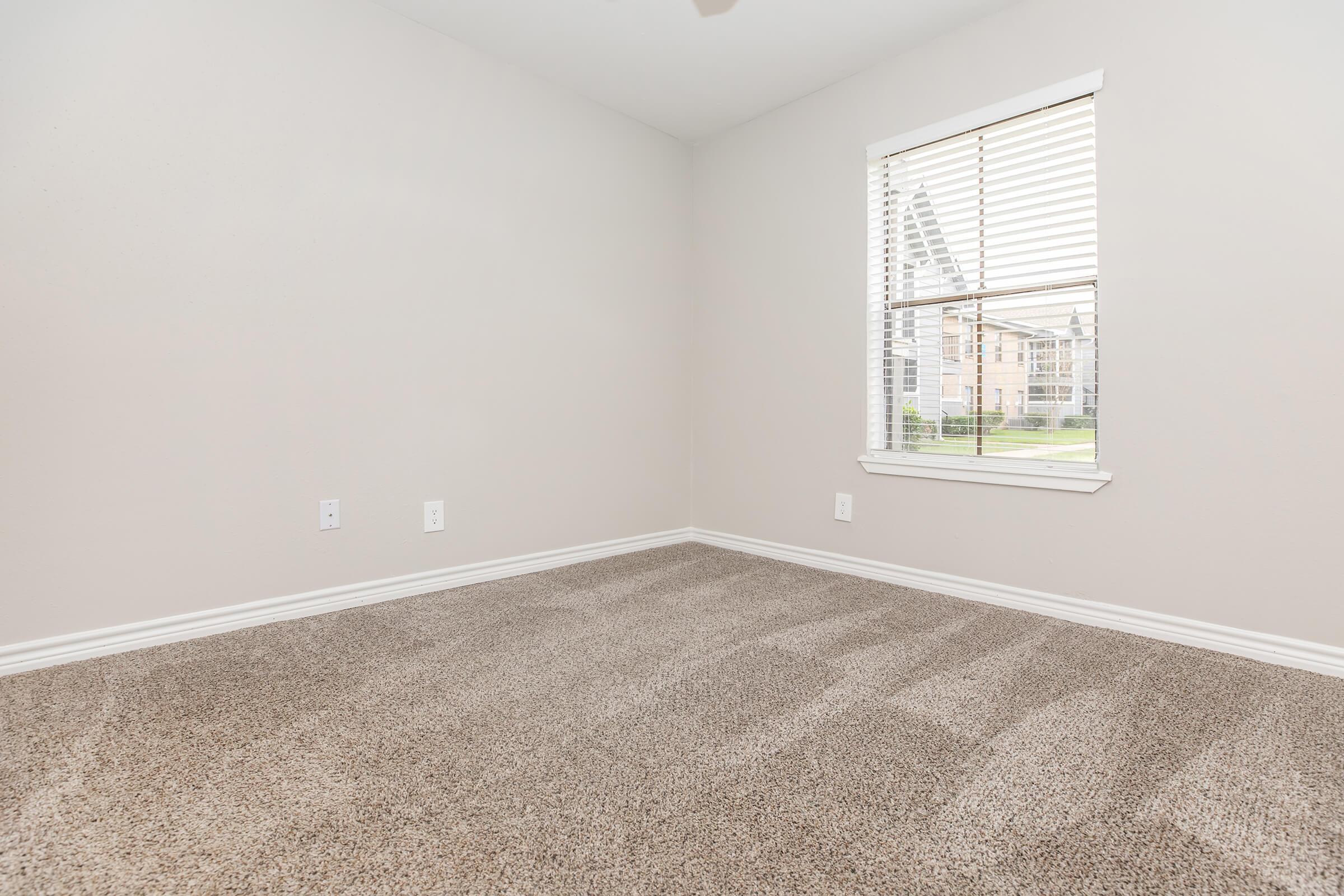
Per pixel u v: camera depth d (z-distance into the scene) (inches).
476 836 41.1
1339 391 66.4
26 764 49.0
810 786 47.0
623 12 90.7
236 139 78.2
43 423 67.5
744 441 127.0
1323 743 53.2
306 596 86.2
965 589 96.0
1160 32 76.0
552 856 39.2
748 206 124.6
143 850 39.4
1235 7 71.0
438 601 93.7
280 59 81.4
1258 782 47.5
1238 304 71.7
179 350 75.1
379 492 92.4
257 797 45.1
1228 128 71.7
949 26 93.5
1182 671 68.4
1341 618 67.0
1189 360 75.2
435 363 97.3
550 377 112.1
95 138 69.1
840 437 111.0
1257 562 71.7
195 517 77.1
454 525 100.8
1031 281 90.0
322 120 84.9
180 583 76.3
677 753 51.7
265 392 81.6
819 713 58.8
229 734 54.1
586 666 69.6
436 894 36.0
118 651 72.4
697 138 132.5
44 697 60.9
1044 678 66.6
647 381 128.1
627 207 122.9
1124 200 79.3
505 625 83.4
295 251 83.2
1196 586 75.8
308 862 38.4
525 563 109.7
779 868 38.3
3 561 65.9
